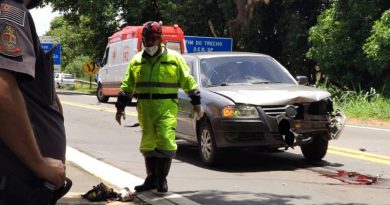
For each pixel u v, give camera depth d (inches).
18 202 112.7
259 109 398.0
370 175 398.6
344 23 1131.9
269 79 467.2
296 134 400.2
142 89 323.9
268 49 1558.8
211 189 351.9
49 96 122.7
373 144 557.3
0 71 106.5
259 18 1456.7
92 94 1713.8
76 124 760.3
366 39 1082.7
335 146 538.0
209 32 1664.6
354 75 1157.1
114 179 369.4
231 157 478.0
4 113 106.8
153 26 317.7
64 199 303.3
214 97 414.6
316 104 412.8
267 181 377.7
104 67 1240.2
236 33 1483.8
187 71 328.8
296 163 448.1
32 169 112.6
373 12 1112.2
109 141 593.0
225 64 472.4
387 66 1048.8
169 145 320.5
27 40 111.7
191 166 438.9
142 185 334.3
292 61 1421.0
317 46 1184.8
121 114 339.9
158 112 320.8
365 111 914.1
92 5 1822.1
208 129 421.1
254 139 398.9
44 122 121.5
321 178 388.8
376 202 316.8
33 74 112.5
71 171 393.7
